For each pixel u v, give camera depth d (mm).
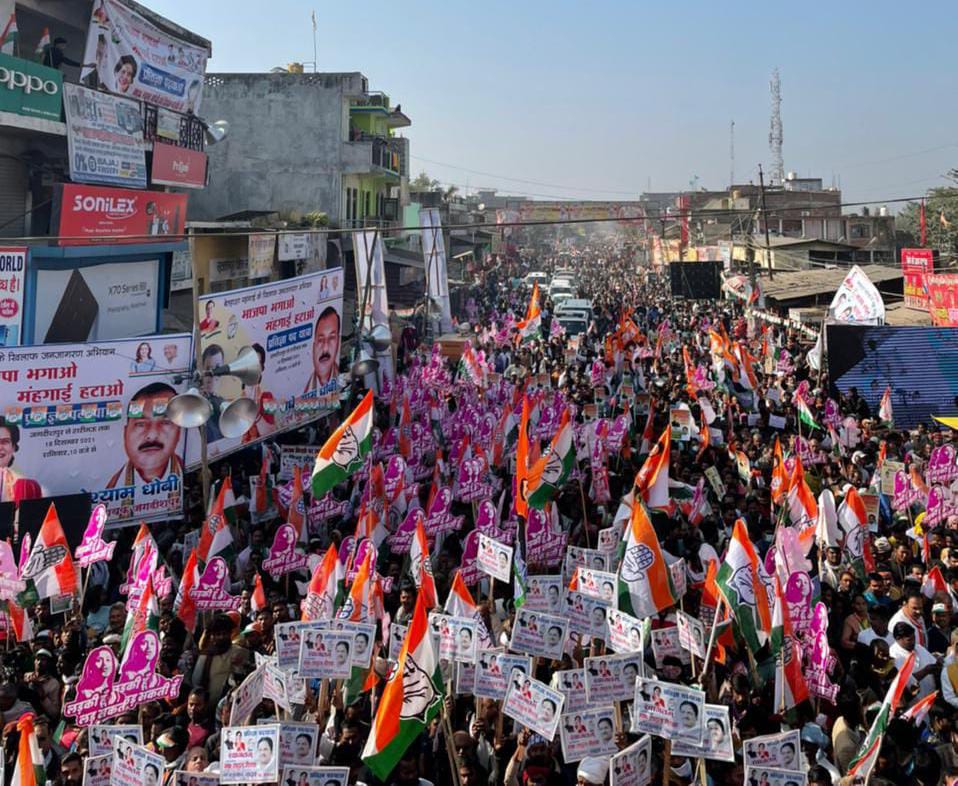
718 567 10898
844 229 70500
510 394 23406
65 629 11344
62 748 9461
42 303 19578
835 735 9125
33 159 23219
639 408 24406
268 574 13664
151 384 15445
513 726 9695
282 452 17062
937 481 15711
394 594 13141
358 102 47375
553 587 10742
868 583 12344
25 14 24234
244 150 44625
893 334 25797
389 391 24766
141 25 26328
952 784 8312
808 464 18469
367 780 8703
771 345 32438
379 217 50906
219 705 9406
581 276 98500
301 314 19203
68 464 14828
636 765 8039
